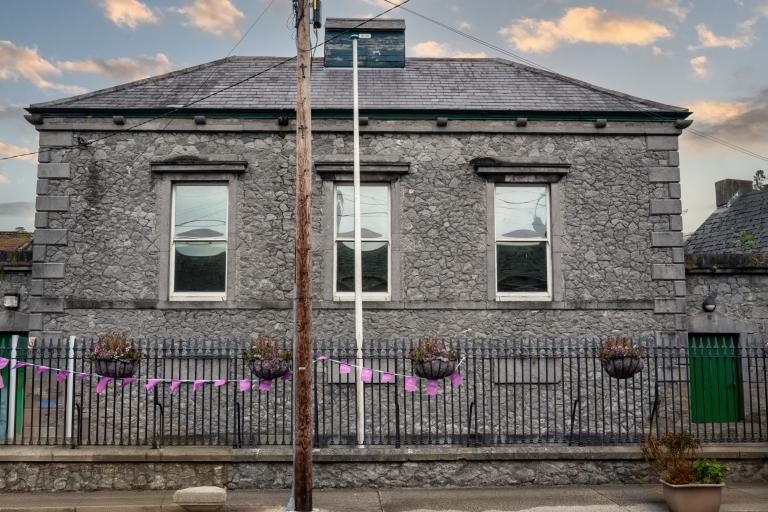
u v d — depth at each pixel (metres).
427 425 11.48
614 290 12.11
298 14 8.88
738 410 12.63
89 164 12.05
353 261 12.16
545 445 9.88
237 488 9.37
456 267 12.05
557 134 12.39
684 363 11.80
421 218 12.13
